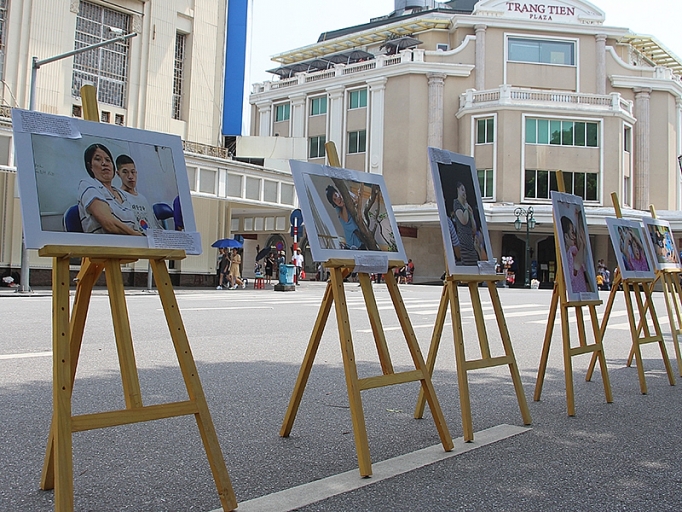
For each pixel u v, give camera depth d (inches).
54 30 859.4
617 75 1686.8
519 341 401.4
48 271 870.4
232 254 1011.3
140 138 133.1
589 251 245.6
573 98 1549.0
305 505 127.4
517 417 206.8
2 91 813.9
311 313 550.3
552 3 1691.7
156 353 306.5
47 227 114.0
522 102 1530.5
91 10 911.7
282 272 954.7
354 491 135.9
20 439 165.5
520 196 1521.9
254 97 1934.1
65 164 120.3
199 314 521.0
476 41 1663.4
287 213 1280.8
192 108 1031.0
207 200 1053.8
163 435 174.6
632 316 263.9
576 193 1542.8
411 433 183.8
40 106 841.5
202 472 146.3
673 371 307.9
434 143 1614.2
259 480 142.3
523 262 1667.1
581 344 229.6
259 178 978.1
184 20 1027.3
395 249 176.9
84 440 168.9
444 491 137.7
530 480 146.8
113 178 126.1
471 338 408.2
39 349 306.0
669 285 342.3
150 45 968.9
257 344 350.9
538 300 826.8
